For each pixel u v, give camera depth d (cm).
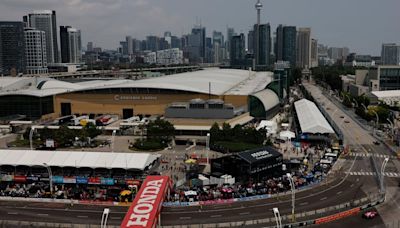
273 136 18062
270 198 10444
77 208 9875
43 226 8800
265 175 11850
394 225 8700
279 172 12294
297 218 9112
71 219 9181
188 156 14625
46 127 18025
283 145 16450
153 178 9919
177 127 17712
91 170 11362
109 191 10906
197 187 11044
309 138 16912
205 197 10350
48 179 11250
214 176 11406
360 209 9594
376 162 13938
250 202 10169
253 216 9238
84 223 8950
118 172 11269
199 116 19412
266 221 8919
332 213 9375
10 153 11875
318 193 10775
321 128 16588
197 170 12556
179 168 13012
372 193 10712
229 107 19238
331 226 8694
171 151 15588
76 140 16575
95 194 10662
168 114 19625
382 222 8875
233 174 11619
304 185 11356
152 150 15688
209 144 16038
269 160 11950
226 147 15350
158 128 16600
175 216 9238
